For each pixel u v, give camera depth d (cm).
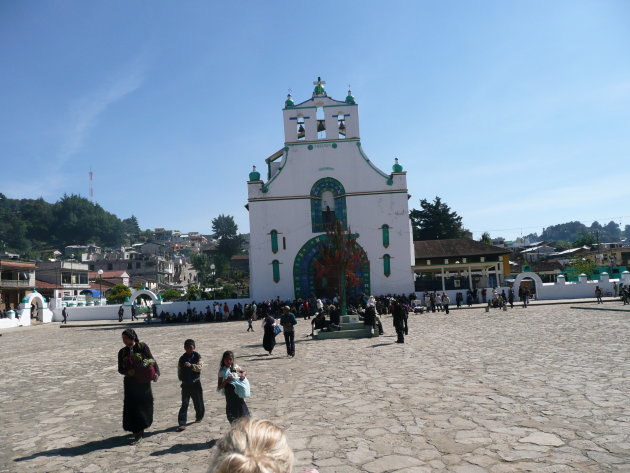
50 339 3300
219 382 891
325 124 4900
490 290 4756
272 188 4828
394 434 833
